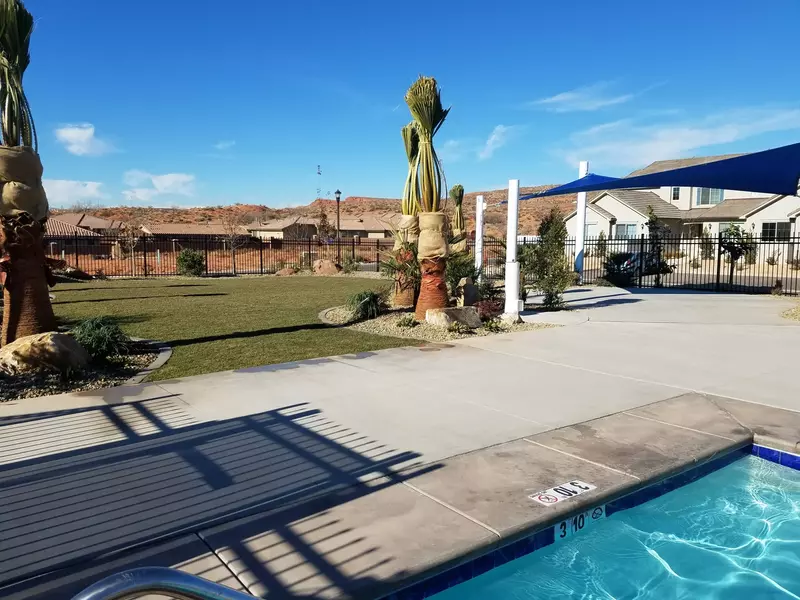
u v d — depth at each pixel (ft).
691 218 118.52
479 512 11.85
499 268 79.71
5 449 15.57
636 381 23.03
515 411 19.03
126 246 145.48
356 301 40.91
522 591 11.48
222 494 12.80
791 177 45.98
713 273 91.50
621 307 48.01
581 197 70.64
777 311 45.03
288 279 86.48
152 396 20.81
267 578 9.55
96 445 15.89
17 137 25.86
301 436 16.58
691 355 28.17
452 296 43.60
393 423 17.76
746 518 14.29
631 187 54.44
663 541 13.50
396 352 29.07
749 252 95.04
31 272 25.77
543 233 48.70
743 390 21.59
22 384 21.56
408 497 12.59
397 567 9.85
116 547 10.59
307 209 471.62
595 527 12.76
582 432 16.87
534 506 12.11
